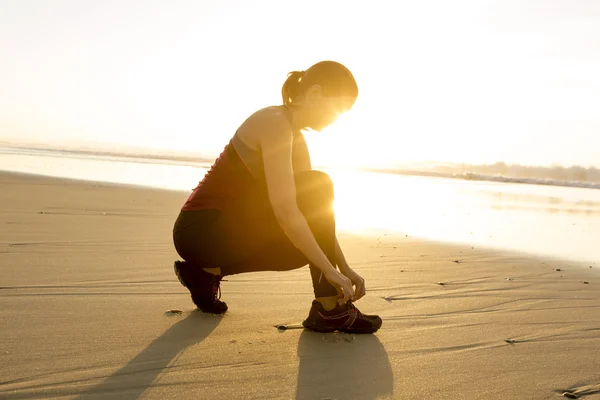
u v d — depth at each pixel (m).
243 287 2.91
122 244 3.94
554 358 2.04
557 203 11.30
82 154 29.58
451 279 3.47
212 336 2.06
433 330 2.33
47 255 3.41
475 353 2.06
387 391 1.66
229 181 2.12
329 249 2.12
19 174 10.26
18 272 2.91
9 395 1.48
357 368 1.83
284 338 2.09
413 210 8.59
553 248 5.21
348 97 2.03
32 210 5.55
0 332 1.97
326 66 2.01
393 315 2.54
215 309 2.35
